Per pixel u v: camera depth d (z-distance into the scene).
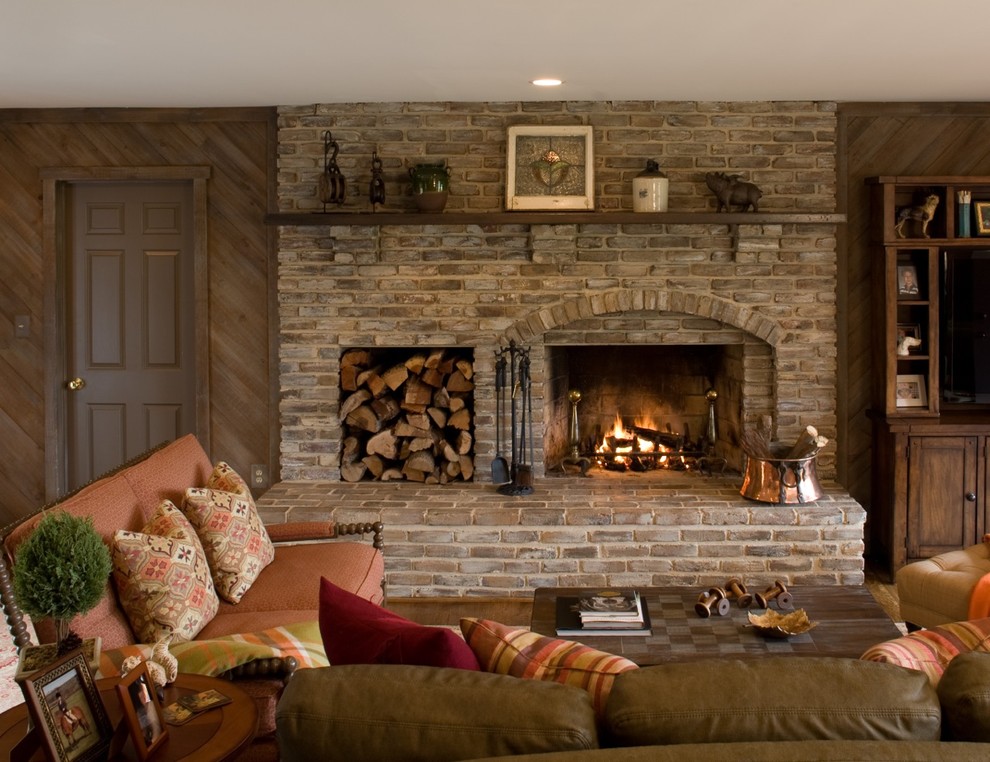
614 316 5.04
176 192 5.21
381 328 5.01
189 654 2.48
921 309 5.01
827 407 4.96
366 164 4.96
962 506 4.75
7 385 5.25
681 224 4.86
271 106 5.03
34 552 2.07
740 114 4.88
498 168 4.93
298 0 3.10
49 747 1.84
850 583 4.57
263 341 5.17
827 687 1.67
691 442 5.46
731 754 1.49
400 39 3.61
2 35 3.55
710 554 4.57
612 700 1.70
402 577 4.63
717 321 5.02
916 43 3.70
